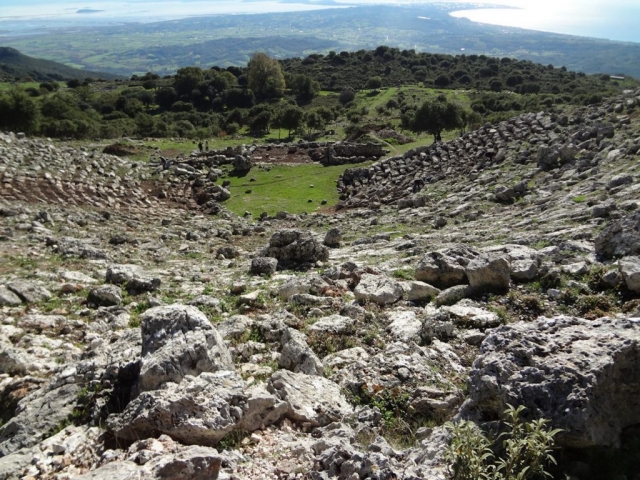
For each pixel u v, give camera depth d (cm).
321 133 9669
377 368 1207
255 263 2297
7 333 1556
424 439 878
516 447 695
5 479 814
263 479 791
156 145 7425
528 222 2575
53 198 3972
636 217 1761
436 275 1777
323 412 1018
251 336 1470
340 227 3616
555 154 3850
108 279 2083
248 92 14625
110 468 723
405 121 8781
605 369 789
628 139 3700
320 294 1812
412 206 3972
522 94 13350
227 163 6259
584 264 1672
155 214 4203
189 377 962
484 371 868
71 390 1079
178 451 787
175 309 1137
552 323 955
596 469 753
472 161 4788
